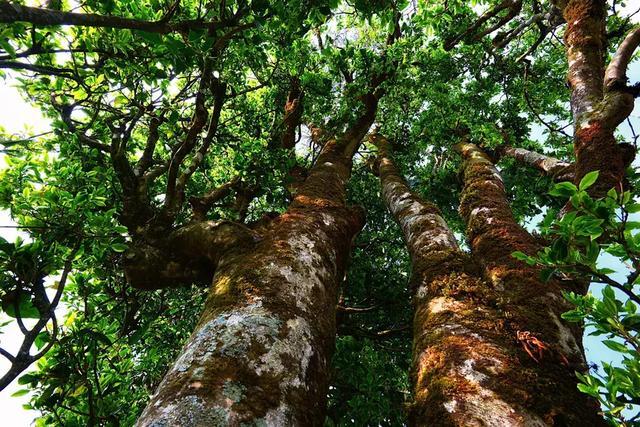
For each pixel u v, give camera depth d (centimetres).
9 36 225
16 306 254
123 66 328
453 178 908
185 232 329
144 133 626
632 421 140
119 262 422
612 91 333
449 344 199
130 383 428
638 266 146
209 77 327
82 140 390
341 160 604
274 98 762
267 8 265
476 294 239
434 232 366
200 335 181
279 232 281
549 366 178
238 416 133
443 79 881
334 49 608
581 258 154
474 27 842
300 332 188
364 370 482
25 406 310
